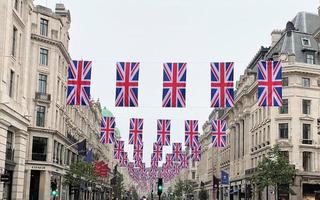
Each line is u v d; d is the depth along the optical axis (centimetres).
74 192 7506
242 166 8619
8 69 4084
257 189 6644
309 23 7575
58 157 6800
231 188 9394
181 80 3522
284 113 6725
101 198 12550
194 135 5953
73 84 3666
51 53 6544
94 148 11231
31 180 6266
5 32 3959
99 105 12119
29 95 6266
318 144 6612
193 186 14788
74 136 8206
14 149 4394
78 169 6538
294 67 6669
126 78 3531
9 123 4022
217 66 3544
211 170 12569
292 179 6166
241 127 8819
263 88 3556
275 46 7700
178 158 7550
